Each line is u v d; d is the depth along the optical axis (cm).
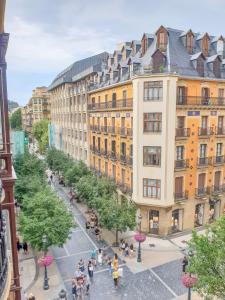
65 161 4969
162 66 2705
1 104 866
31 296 1756
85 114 4709
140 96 2758
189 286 1709
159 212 2905
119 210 2616
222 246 1497
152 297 1908
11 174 916
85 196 3369
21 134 4062
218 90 3062
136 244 2744
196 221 3164
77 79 5253
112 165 3612
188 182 2952
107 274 2189
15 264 947
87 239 2833
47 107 10794
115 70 3566
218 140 3102
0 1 594
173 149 2762
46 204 2258
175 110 2720
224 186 3200
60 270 2244
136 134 2836
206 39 3228
